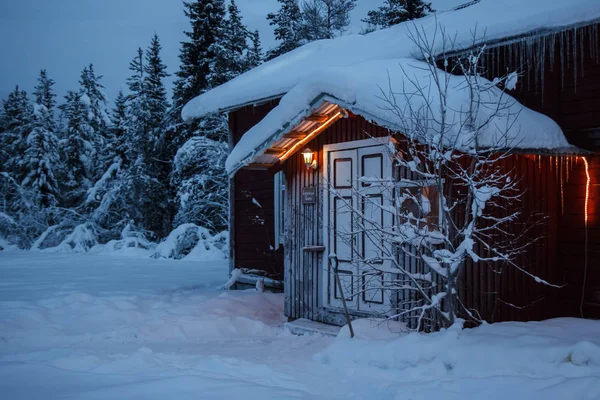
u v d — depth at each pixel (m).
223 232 22.02
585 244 7.77
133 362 5.42
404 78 7.05
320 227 8.38
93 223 27.41
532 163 7.60
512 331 5.75
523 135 6.86
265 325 8.48
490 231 6.98
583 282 7.78
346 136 8.02
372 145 7.63
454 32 8.31
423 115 6.04
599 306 7.64
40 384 4.49
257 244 12.19
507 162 7.22
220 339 7.70
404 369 5.16
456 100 6.61
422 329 6.90
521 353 4.87
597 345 4.77
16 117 40.44
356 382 4.98
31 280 12.81
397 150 6.97
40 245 27.34
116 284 12.07
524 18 7.46
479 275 6.88
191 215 23.95
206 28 27.17
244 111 12.64
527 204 7.50
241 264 12.55
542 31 7.25
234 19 27.81
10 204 31.45
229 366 5.38
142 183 27.72
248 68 27.06
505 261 7.16
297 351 6.76
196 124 26.67
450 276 5.99
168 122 27.69
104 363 5.44
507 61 8.29
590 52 7.71
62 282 12.39
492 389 4.28
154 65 31.09
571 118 7.88
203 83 26.91
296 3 30.83
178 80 27.33
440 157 5.87
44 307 8.30
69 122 36.00
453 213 6.71
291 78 10.64
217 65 26.00
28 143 34.28
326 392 4.76
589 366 4.48
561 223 8.00
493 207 7.02
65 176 35.25
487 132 6.36
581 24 6.95
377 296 7.49
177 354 6.18
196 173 24.81
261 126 8.25
